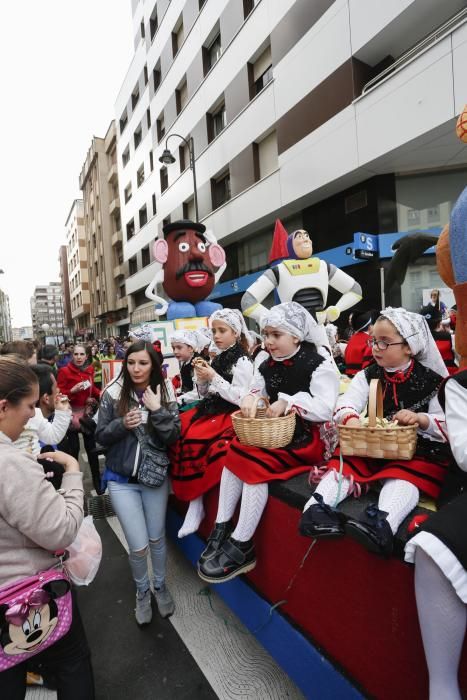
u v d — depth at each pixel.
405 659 1.24
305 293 4.02
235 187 13.43
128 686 1.92
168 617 2.36
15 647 1.13
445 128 7.25
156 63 19.05
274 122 11.20
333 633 1.50
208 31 14.16
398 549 1.24
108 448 2.34
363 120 8.54
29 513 1.15
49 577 1.19
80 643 1.41
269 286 4.07
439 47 7.02
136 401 2.33
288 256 4.26
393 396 1.76
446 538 1.04
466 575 1.03
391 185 9.27
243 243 14.84
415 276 9.38
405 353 1.72
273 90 11.08
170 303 6.08
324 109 9.48
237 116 12.79
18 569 1.18
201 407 2.71
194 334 3.70
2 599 1.12
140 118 22.00
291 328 1.92
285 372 2.01
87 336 35.09
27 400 1.26
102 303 34.03
